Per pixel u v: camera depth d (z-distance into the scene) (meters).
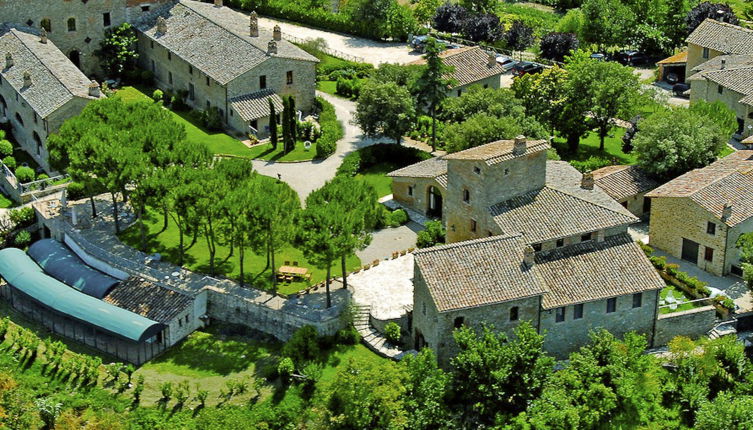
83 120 122.69
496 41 189.75
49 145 121.19
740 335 104.50
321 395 91.44
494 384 88.12
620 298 98.50
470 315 93.50
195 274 109.75
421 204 123.69
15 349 102.19
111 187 112.12
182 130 122.69
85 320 103.56
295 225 101.00
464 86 156.12
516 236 97.88
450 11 195.62
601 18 189.62
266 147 141.50
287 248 115.56
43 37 151.25
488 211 103.00
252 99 146.50
